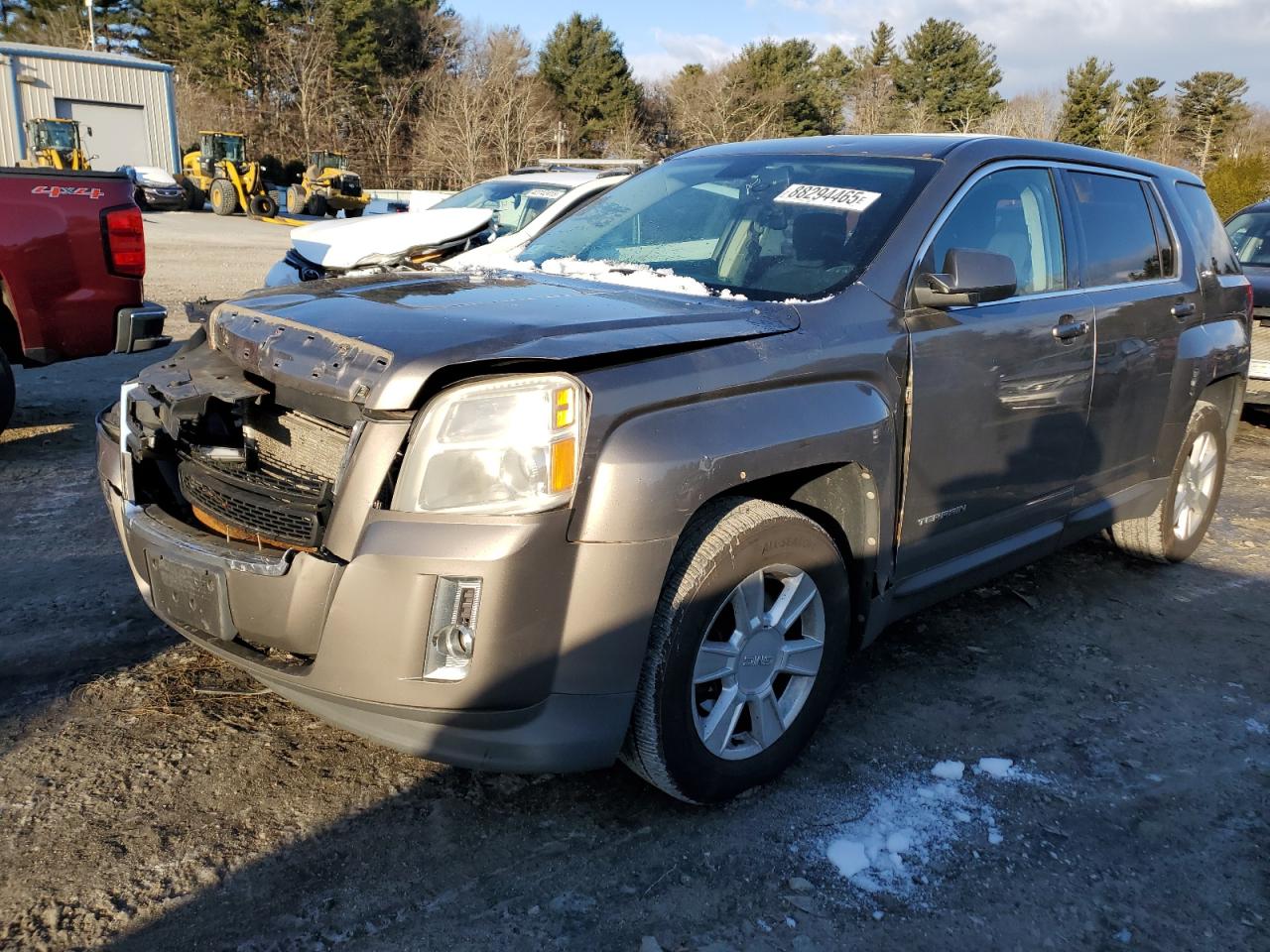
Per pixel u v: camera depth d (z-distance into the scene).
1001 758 3.28
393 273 3.48
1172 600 4.70
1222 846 2.90
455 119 49.62
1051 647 4.14
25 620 3.83
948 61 64.81
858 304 3.08
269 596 2.50
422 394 2.42
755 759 2.91
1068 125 63.06
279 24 54.81
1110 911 2.61
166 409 2.72
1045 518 3.94
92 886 2.48
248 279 15.05
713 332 2.72
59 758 2.99
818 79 60.22
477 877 2.60
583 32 60.75
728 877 2.65
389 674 2.40
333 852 2.66
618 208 4.10
